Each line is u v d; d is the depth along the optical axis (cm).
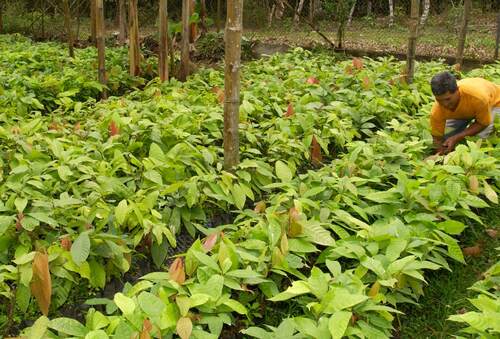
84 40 1477
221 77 803
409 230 354
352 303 269
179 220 390
